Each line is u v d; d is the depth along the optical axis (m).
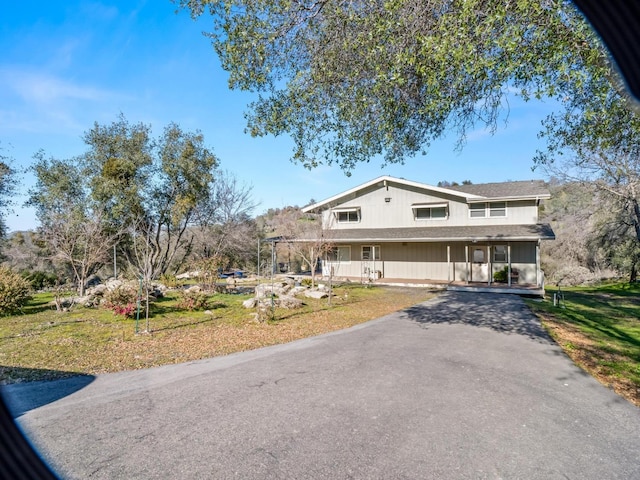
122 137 22.52
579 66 3.95
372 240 19.12
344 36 5.18
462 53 4.00
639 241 15.60
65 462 2.92
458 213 19.70
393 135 6.41
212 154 24.83
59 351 6.42
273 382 4.89
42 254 18.42
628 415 3.91
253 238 27.30
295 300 11.82
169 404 4.14
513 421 3.75
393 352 6.44
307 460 3.00
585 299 14.76
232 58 5.15
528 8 3.54
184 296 11.29
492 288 16.28
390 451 3.14
